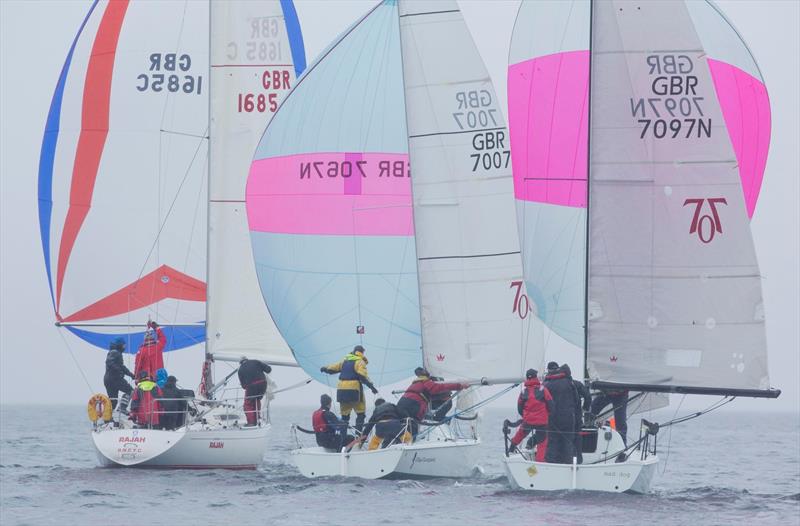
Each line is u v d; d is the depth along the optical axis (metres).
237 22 96.00
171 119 96.00
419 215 78.81
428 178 78.88
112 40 95.69
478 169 78.75
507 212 78.75
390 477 73.75
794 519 62.38
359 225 82.31
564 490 65.75
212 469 81.75
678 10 67.81
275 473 81.69
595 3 68.50
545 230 83.00
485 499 66.25
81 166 95.12
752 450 150.38
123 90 95.50
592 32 68.56
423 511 62.69
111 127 95.25
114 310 95.00
